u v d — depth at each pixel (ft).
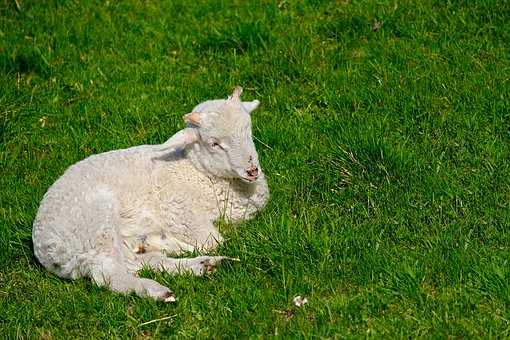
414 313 18.31
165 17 32.30
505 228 20.71
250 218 22.17
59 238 20.62
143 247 21.36
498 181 22.22
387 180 22.63
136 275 20.36
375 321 18.25
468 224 20.81
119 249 20.43
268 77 28.45
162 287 19.29
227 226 21.83
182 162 21.56
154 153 21.88
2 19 32.86
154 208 21.48
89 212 20.43
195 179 21.40
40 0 33.55
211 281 19.86
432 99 25.89
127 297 19.56
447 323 17.80
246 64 29.27
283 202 22.57
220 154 20.66
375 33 29.48
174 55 30.63
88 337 18.95
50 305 19.90
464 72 26.86
